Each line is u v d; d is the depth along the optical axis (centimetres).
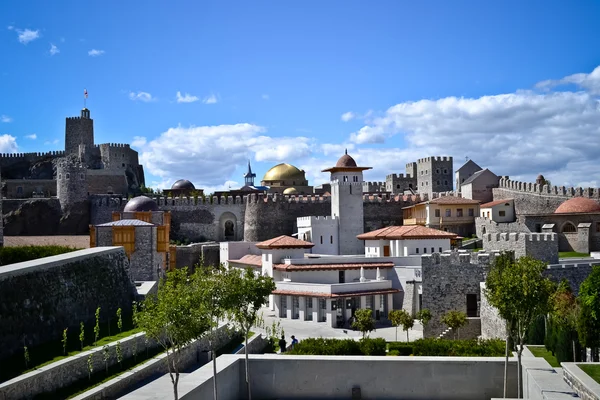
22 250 6094
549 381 3622
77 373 3938
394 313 6394
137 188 17175
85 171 14388
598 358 4328
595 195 11175
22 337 4316
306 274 8362
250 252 11612
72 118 17675
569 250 10169
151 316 3600
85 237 12150
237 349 5594
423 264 7081
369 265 8419
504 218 12681
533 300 3866
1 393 3300
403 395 4266
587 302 4528
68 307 5031
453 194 14562
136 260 8706
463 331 6725
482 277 7069
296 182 17200
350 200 11775
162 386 3775
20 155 17625
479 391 4219
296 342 5978
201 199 14150
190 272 12344
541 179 14662
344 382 4322
